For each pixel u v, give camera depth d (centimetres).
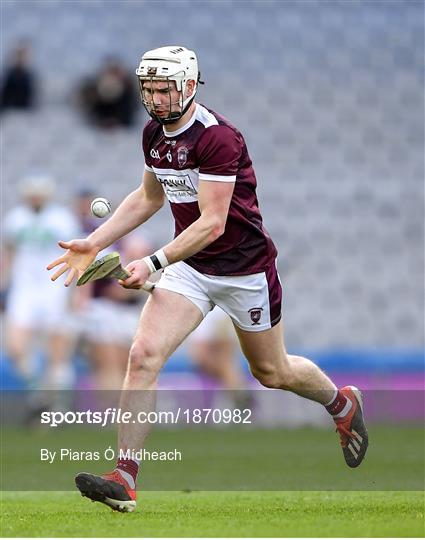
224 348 4628
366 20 7700
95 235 2028
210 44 7619
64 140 7000
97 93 7019
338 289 6328
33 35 7569
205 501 2164
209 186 1864
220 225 1866
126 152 6981
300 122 7225
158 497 2277
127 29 7656
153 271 1862
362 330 6175
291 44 7619
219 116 1912
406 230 6631
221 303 1998
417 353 5047
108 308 4544
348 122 7244
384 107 7331
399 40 7638
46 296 4550
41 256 4566
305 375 2123
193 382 4722
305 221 6619
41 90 7250
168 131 1891
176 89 1828
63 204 6775
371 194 6781
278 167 6994
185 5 7744
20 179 6881
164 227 6356
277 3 7738
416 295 6344
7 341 4862
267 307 2009
